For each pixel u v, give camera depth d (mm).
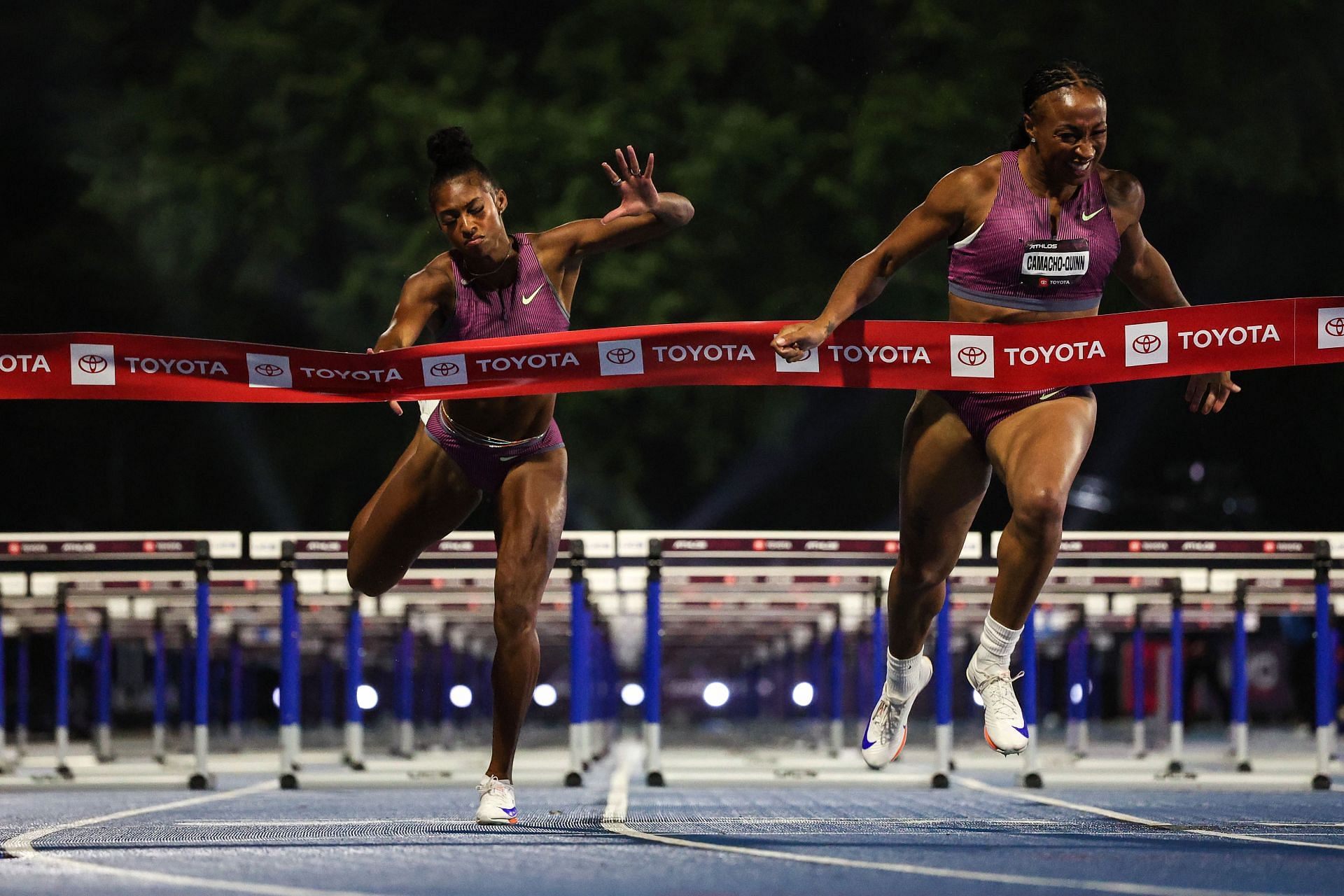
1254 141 90500
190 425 104062
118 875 15711
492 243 22078
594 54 94750
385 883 14930
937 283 86688
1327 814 24719
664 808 26312
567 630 51781
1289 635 77562
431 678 65625
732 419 93500
